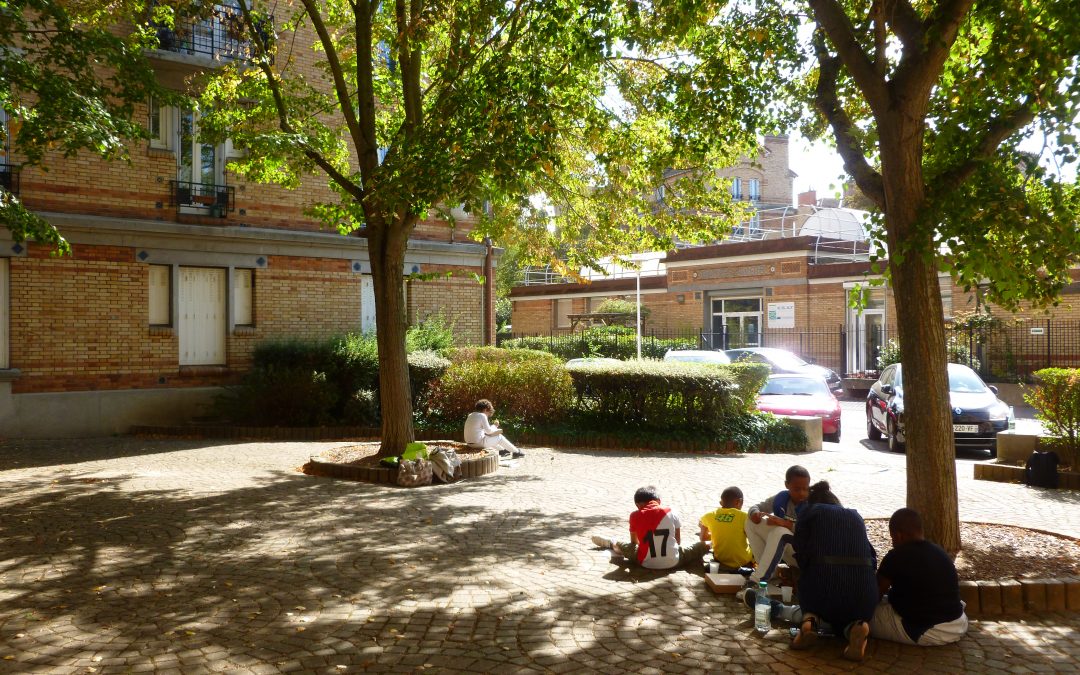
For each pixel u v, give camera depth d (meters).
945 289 27.59
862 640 4.76
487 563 6.73
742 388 14.46
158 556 6.82
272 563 6.65
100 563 6.60
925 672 4.65
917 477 6.40
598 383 14.83
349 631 5.15
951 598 4.98
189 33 15.41
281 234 17.94
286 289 18.25
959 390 15.55
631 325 35.75
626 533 7.80
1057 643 5.09
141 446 14.19
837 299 29.69
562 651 4.89
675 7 8.30
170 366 16.72
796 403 16.66
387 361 11.63
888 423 15.19
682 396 14.26
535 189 12.38
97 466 11.85
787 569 6.19
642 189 12.19
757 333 32.09
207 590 5.92
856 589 4.94
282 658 4.70
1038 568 6.04
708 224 11.85
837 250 31.94
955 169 6.38
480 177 9.23
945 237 6.13
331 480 10.71
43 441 14.78
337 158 14.09
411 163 8.98
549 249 13.68
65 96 9.89
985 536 6.91
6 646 4.80
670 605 5.77
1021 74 6.08
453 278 20.89
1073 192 6.66
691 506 9.19
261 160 13.13
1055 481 10.43
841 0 7.89
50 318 15.32
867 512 8.91
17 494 9.50
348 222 14.17
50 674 4.41
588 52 9.05
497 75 8.98
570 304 40.56
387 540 7.46
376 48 14.21
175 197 16.69
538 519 8.40
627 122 11.49
